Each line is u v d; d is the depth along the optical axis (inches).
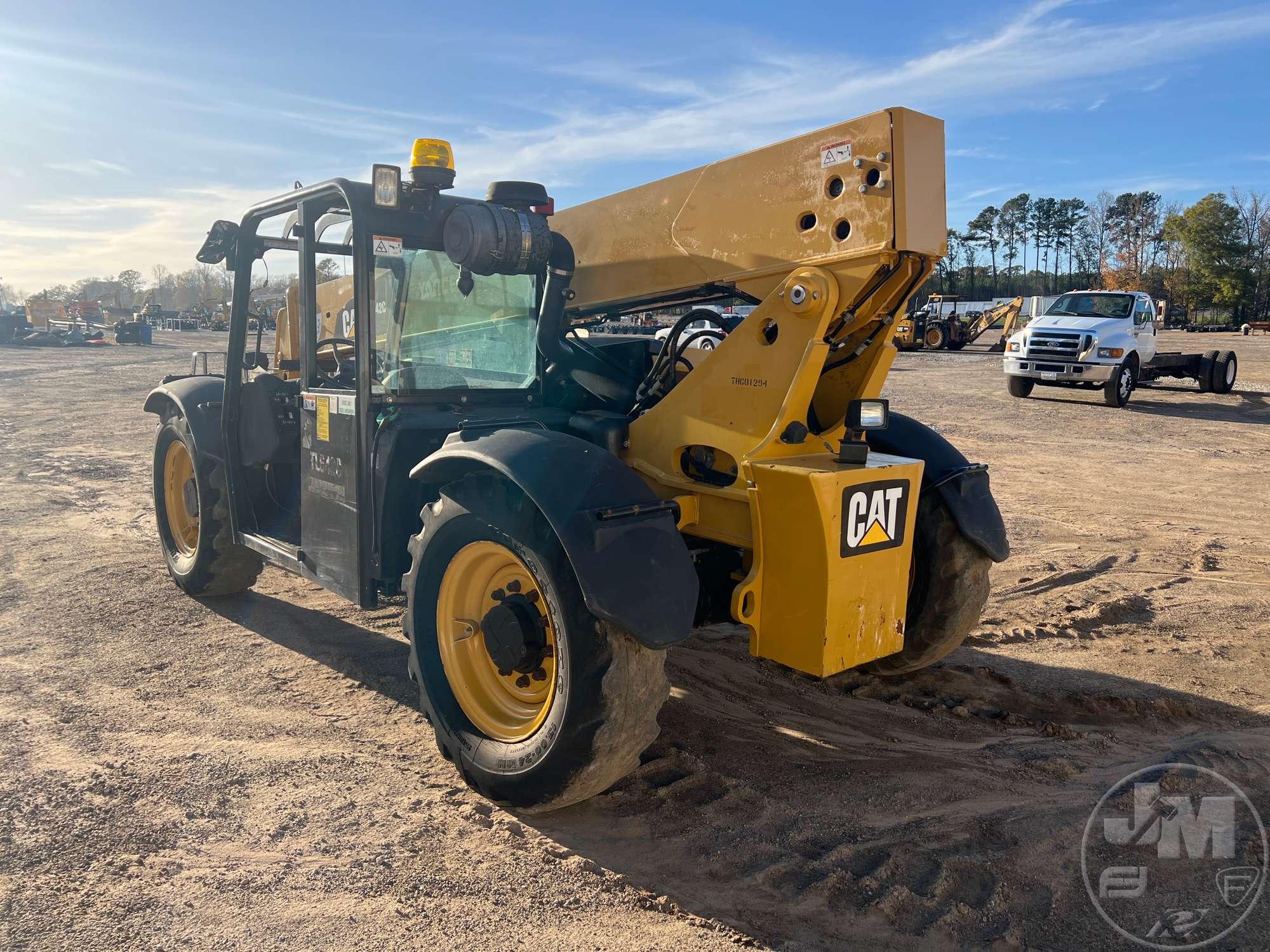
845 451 123.4
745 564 141.4
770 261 132.0
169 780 128.3
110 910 98.3
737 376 132.0
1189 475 390.9
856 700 161.0
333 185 147.9
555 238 155.3
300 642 186.9
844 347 138.3
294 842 113.3
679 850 112.6
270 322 193.3
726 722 151.3
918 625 155.3
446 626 132.0
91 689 160.6
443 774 132.3
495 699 130.1
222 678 166.6
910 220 117.1
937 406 648.4
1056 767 134.6
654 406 150.5
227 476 188.7
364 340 144.2
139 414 585.6
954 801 125.2
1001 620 204.4
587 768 111.0
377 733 145.6
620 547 109.7
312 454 161.5
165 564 243.3
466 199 156.2
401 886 104.0
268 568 244.1
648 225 149.0
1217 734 147.5
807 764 136.6
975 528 148.6
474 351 161.2
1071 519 307.3
